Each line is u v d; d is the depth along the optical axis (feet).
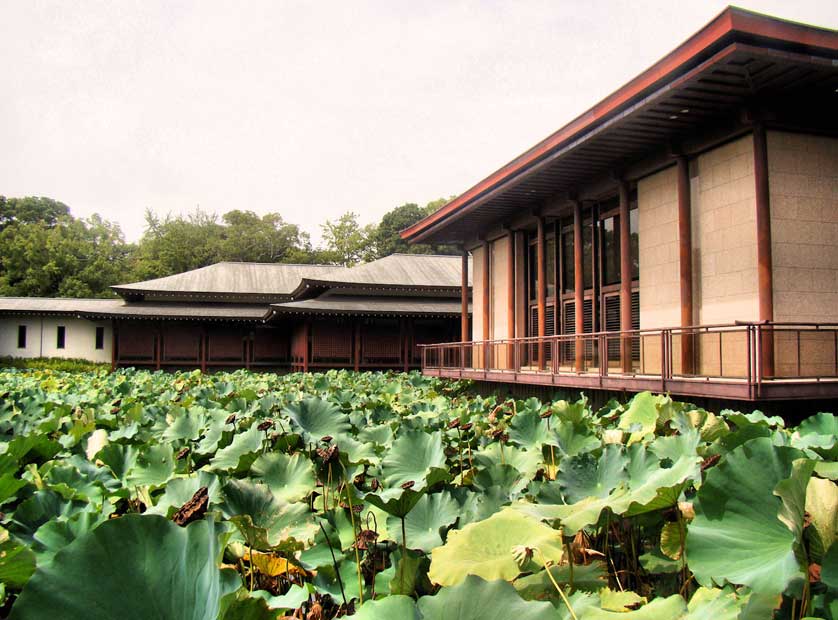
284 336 115.96
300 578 7.73
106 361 113.29
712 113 36.06
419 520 8.11
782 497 4.78
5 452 13.05
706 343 38.34
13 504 9.93
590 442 11.84
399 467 10.61
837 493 5.03
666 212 42.29
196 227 200.54
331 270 132.46
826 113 35.47
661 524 7.90
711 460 7.97
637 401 16.79
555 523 6.53
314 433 12.92
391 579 6.35
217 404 23.39
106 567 4.30
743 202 36.35
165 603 4.32
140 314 104.88
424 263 111.24
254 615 4.60
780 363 34.24
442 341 101.96
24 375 58.85
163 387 38.19
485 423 15.89
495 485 8.75
